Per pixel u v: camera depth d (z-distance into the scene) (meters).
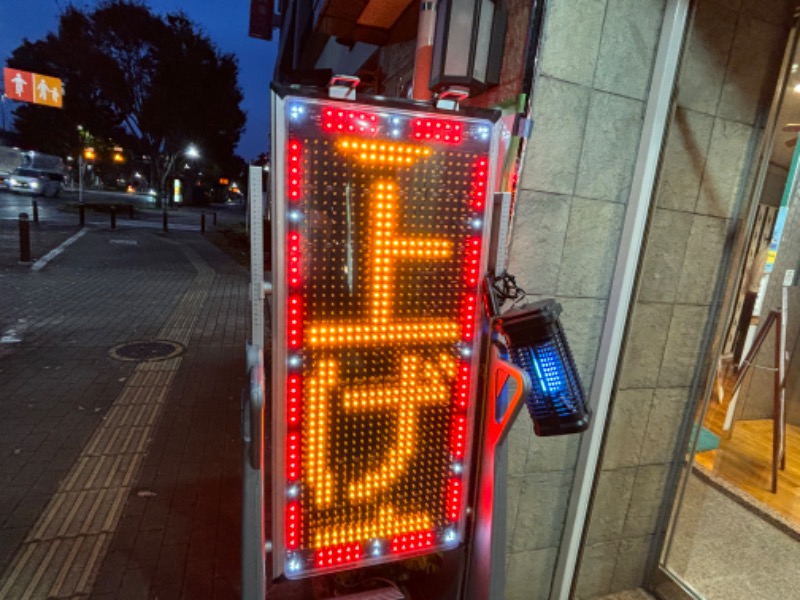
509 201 1.58
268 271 1.48
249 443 1.36
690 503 3.13
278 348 1.43
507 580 2.33
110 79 29.86
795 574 2.75
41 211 20.11
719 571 2.72
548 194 1.92
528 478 2.23
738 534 3.06
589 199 2.00
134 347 5.90
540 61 1.77
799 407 4.44
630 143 2.01
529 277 1.97
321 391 1.50
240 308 8.34
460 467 1.71
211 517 2.96
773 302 3.63
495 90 1.96
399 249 1.51
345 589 2.10
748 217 2.23
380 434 1.59
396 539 1.66
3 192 26.47
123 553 2.62
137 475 3.33
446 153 1.50
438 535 1.72
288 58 8.83
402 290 1.53
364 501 1.61
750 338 3.48
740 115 2.13
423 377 1.61
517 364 1.51
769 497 3.46
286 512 1.52
